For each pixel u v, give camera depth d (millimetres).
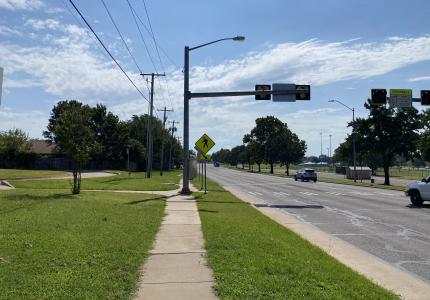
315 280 7254
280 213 20016
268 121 114000
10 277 6758
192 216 16047
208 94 29469
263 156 113438
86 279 6832
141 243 10086
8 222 11469
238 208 20172
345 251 10961
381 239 12945
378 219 17844
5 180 32750
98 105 84500
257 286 6809
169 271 7883
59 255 8203
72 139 22000
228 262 8438
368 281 7500
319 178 71375
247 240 10812
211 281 7238
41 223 11492
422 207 23062
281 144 101188
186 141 29000
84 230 10922
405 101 34500
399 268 9281
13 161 71750
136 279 7234
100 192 25703
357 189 40688
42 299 5871
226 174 90750
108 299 6055
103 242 9656
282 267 8016
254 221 15203
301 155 101625
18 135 73312
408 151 52219
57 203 16406
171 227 13141
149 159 53719
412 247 11688
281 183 52000
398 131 52312
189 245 10289
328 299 6199
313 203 25266
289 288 6723
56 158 74375
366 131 53906
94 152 22891
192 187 36781
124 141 86312
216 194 29016
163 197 24703
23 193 20750
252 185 46781
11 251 8344
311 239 12672
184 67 29734
